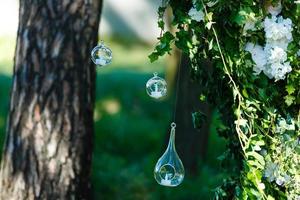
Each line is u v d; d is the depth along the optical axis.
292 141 3.47
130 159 7.88
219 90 3.60
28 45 4.41
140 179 6.60
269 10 3.36
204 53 3.47
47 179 4.42
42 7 4.40
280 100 3.51
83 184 4.54
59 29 4.40
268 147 3.48
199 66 3.57
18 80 4.45
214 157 7.66
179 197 6.27
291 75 3.40
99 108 10.08
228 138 3.79
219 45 3.30
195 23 3.34
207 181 6.40
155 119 9.70
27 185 4.43
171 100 9.08
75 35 4.43
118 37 17.12
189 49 3.34
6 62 13.78
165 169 3.45
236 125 3.38
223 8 3.28
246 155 3.37
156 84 3.42
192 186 6.35
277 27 3.29
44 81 4.41
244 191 3.46
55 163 4.43
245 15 3.23
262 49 3.37
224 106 3.62
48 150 4.41
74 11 4.42
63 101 4.43
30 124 4.41
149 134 8.62
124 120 9.15
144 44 17.12
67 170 4.45
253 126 3.40
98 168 6.74
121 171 6.80
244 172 3.46
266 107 3.42
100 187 6.36
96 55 3.57
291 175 3.49
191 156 6.94
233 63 3.34
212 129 8.15
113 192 6.35
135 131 8.70
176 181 3.46
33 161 4.42
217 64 3.39
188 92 6.84
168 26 7.11
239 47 3.33
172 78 9.30
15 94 4.47
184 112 6.91
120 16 17.14
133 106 10.27
